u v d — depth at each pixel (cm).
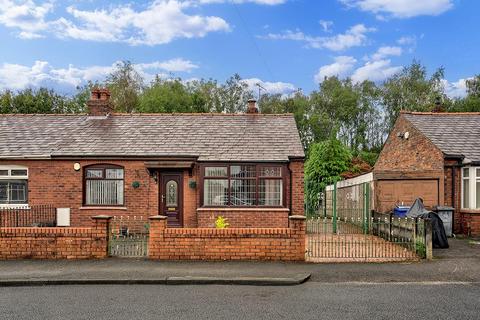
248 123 1952
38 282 892
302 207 1683
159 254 1085
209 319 662
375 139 5056
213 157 1683
